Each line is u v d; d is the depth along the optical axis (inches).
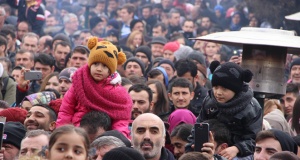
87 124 551.2
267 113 668.1
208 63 1026.1
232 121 521.3
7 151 547.5
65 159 435.2
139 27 1147.3
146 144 508.4
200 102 714.2
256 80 557.6
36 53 920.9
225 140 518.6
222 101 521.3
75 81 566.9
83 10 1350.9
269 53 557.6
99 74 564.4
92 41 566.9
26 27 1072.2
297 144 546.3
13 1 1134.4
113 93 565.9
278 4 1140.5
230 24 1322.6
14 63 908.6
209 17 1325.0
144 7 1307.8
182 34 1170.6
